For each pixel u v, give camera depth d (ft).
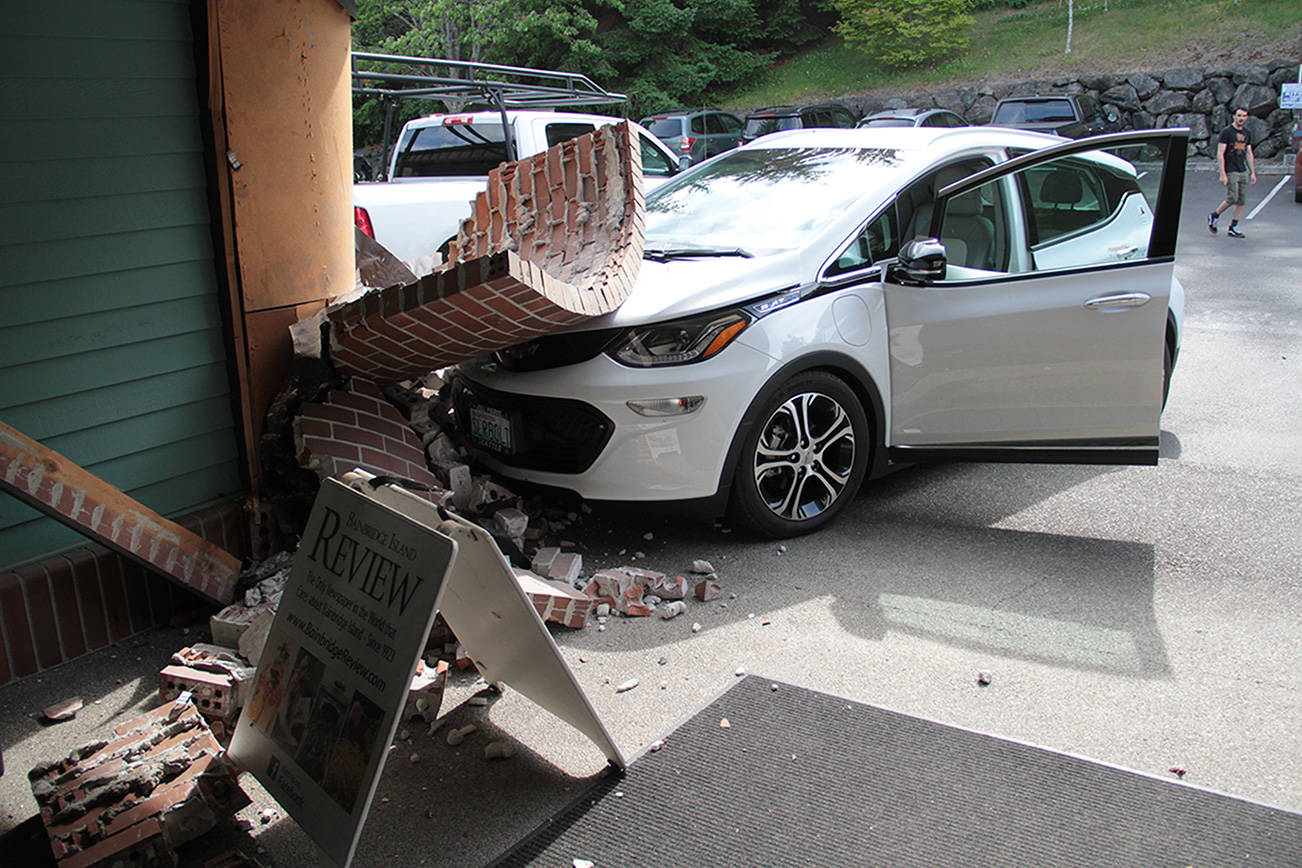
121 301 12.34
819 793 9.46
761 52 108.37
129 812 9.09
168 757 9.71
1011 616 12.73
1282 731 10.23
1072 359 15.06
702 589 13.33
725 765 9.93
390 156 32.91
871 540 15.11
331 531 9.04
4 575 11.72
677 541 15.17
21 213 11.37
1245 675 11.27
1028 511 16.10
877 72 99.14
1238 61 80.02
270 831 9.37
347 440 13.46
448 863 8.79
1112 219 15.15
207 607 13.37
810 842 8.84
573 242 15.76
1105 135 14.55
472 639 10.22
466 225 18.20
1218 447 18.74
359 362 13.96
